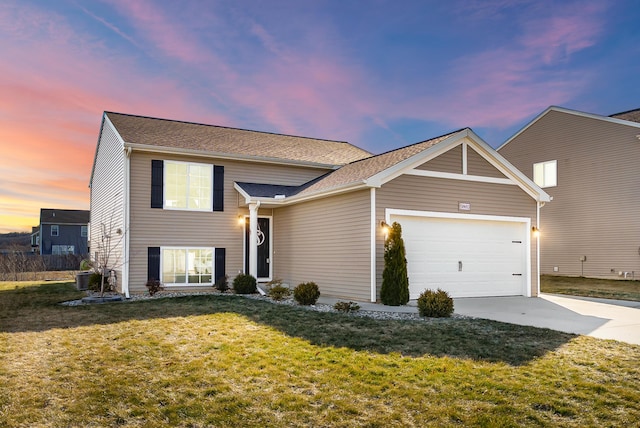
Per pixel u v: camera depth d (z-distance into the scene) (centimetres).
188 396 477
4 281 2144
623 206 1892
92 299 1207
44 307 1115
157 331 796
